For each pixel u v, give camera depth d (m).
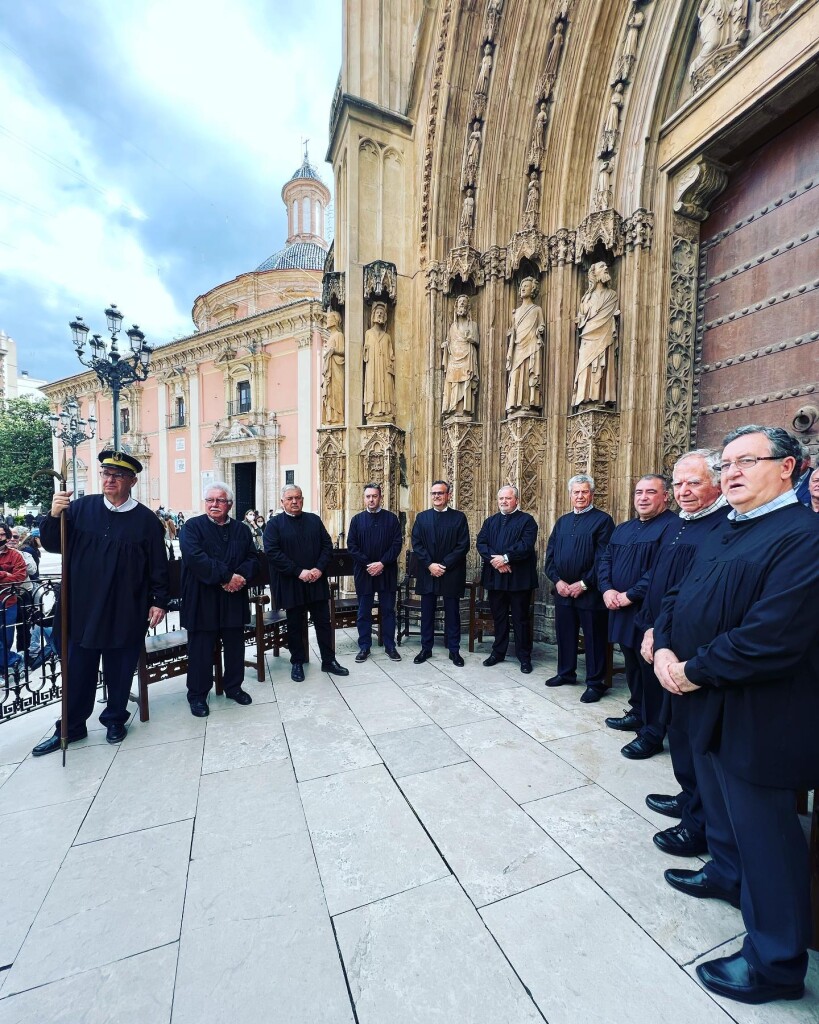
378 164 4.99
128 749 2.51
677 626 1.46
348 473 4.96
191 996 1.21
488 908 1.49
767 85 2.84
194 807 2.01
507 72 4.36
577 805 2.01
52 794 2.11
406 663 3.92
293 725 2.77
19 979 1.26
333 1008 1.18
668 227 3.70
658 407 3.76
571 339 4.27
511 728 2.72
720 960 1.27
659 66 3.53
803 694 1.20
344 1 4.93
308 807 2.00
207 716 2.91
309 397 18.34
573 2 3.94
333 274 5.00
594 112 4.06
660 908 1.49
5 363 52.28
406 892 1.55
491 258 4.59
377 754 2.43
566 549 3.26
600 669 3.13
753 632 1.15
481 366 4.76
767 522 1.32
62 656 2.41
